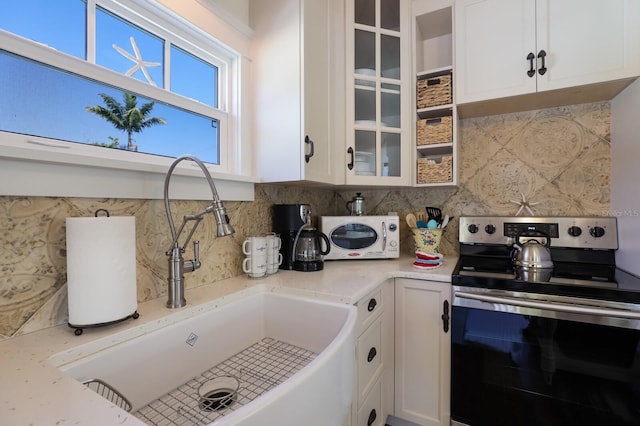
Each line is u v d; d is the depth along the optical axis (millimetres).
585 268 1419
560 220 1571
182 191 1066
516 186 1743
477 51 1560
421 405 1396
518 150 1740
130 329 755
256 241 1262
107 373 695
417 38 1785
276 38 1347
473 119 1847
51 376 538
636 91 1296
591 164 1583
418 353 1404
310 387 550
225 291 1075
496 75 1518
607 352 1051
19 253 699
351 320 830
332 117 1517
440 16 1733
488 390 1228
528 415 1156
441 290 1349
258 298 1139
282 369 910
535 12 1439
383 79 1649
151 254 979
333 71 1538
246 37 1384
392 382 1453
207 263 1177
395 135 1685
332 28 1538
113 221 750
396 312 1453
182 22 1108
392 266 1549
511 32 1488
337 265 1576
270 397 470
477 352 1244
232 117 1361
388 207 2062
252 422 433
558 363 1113
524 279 1217
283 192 1643
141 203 952
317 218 1962
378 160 1646
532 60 1438
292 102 1303
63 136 832
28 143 757
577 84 1354
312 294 1075
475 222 1753
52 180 736
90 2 899
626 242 1373
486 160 1814
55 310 759
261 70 1386
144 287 958
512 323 1183
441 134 1670
